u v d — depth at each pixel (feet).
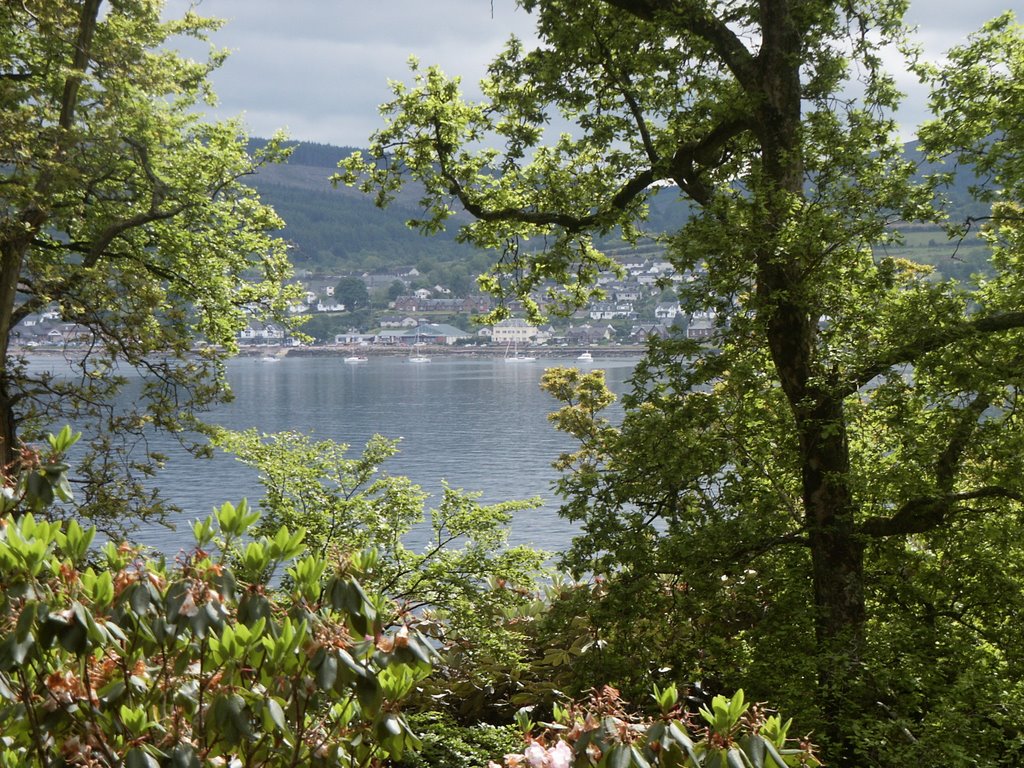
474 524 46.42
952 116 48.19
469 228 62.80
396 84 60.29
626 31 56.13
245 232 79.82
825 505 48.01
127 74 65.41
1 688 10.55
